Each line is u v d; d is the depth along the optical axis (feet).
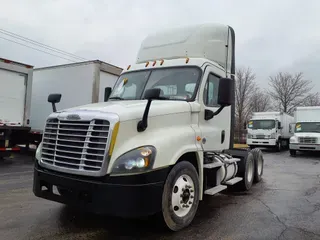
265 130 74.43
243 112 133.59
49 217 15.42
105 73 36.86
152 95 12.29
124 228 14.10
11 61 35.65
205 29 20.29
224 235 13.75
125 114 12.49
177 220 13.69
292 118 91.86
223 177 19.81
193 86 16.63
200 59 17.60
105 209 11.71
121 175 11.71
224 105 15.97
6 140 35.60
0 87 34.94
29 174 28.86
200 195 15.56
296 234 14.16
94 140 12.25
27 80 37.58
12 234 13.04
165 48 20.56
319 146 59.57
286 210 18.34
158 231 13.83
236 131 108.99
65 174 12.90
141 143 12.44
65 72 37.83
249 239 13.39
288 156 61.77
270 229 14.76
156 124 13.52
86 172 12.08
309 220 16.37
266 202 20.31
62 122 13.42
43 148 14.15
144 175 11.87
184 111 15.15
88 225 14.38
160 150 12.60
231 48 21.59
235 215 17.01
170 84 17.24
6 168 32.42
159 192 12.39
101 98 36.27
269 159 54.34
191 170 14.62
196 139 15.40
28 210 16.58
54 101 15.81
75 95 36.58
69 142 12.95
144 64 19.26
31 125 41.14
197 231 14.17
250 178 25.22
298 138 61.41
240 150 25.32
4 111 35.35
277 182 28.68
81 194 12.45
